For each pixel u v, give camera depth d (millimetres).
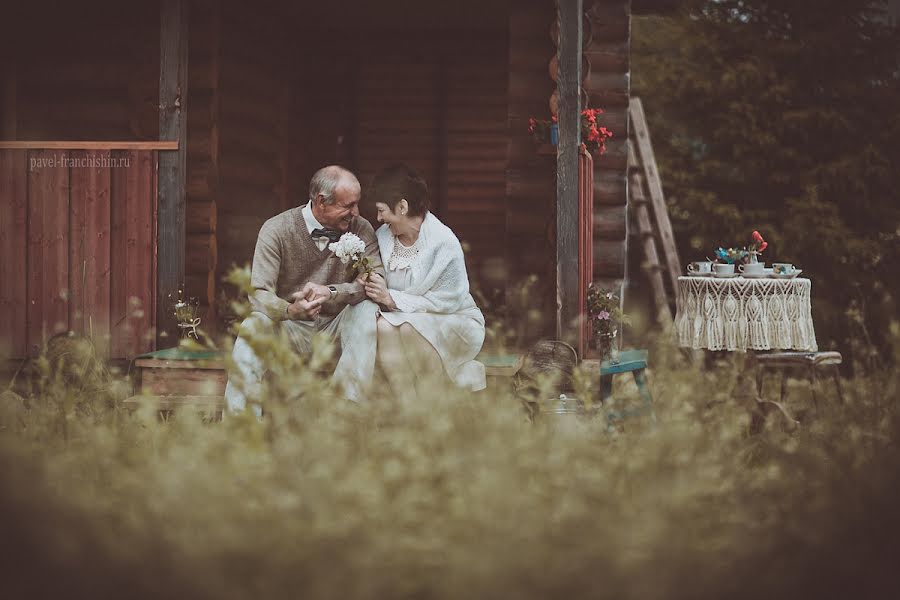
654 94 13781
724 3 14125
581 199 6309
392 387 4836
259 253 5176
